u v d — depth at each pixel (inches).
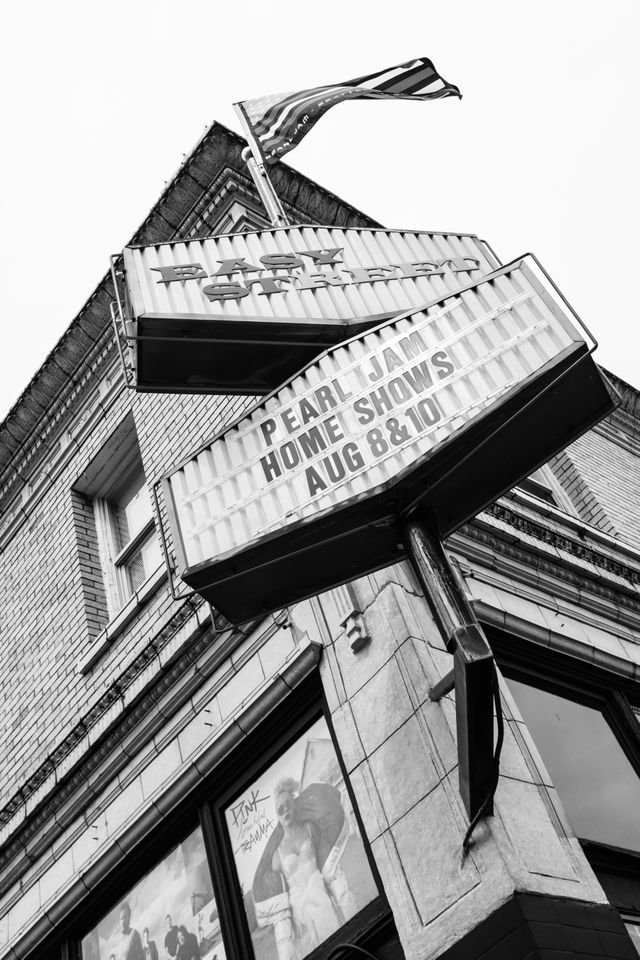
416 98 331.6
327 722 233.1
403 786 198.4
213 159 380.8
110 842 269.6
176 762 264.4
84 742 297.1
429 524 190.1
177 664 275.0
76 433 418.0
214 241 243.6
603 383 190.1
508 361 190.9
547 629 264.4
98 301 408.5
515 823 184.2
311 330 223.5
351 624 224.7
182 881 253.6
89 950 273.0
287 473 194.2
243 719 246.4
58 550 397.1
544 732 245.4
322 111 319.3
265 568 190.9
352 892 210.4
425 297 239.1
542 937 164.9
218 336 221.8
